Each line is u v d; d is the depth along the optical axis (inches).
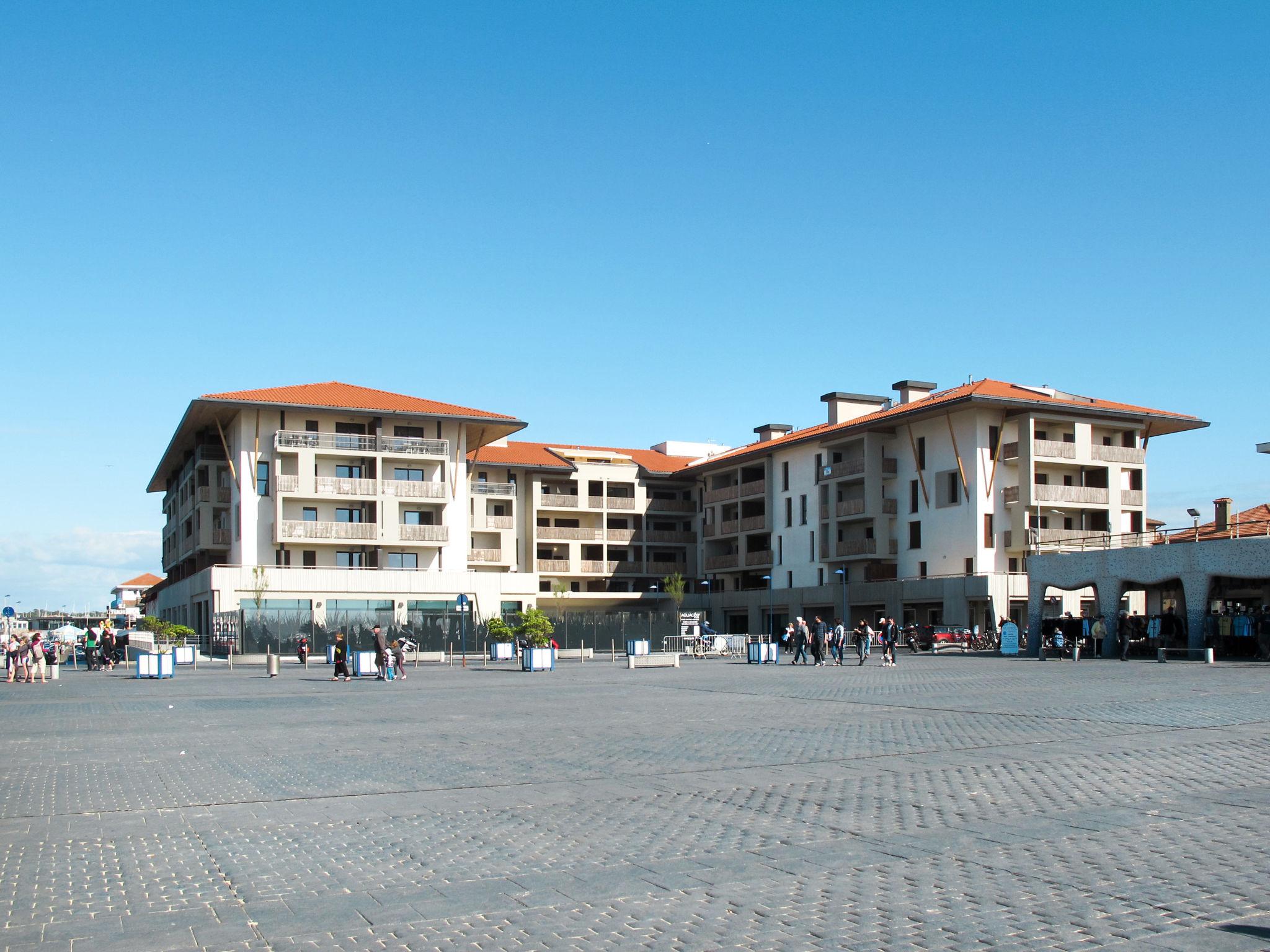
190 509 3142.2
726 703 948.6
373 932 266.2
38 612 5772.6
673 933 260.2
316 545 2738.7
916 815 404.8
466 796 462.3
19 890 310.5
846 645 2748.5
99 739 703.7
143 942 259.9
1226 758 547.8
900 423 2901.1
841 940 253.3
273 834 386.9
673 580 3592.5
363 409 2743.6
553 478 3732.8
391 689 1251.8
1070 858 331.3
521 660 1857.8
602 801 445.7
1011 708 850.8
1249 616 1756.9
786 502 3351.4
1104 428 2822.3
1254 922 262.7
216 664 2098.9
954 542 2741.1
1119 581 1889.8
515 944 254.2
